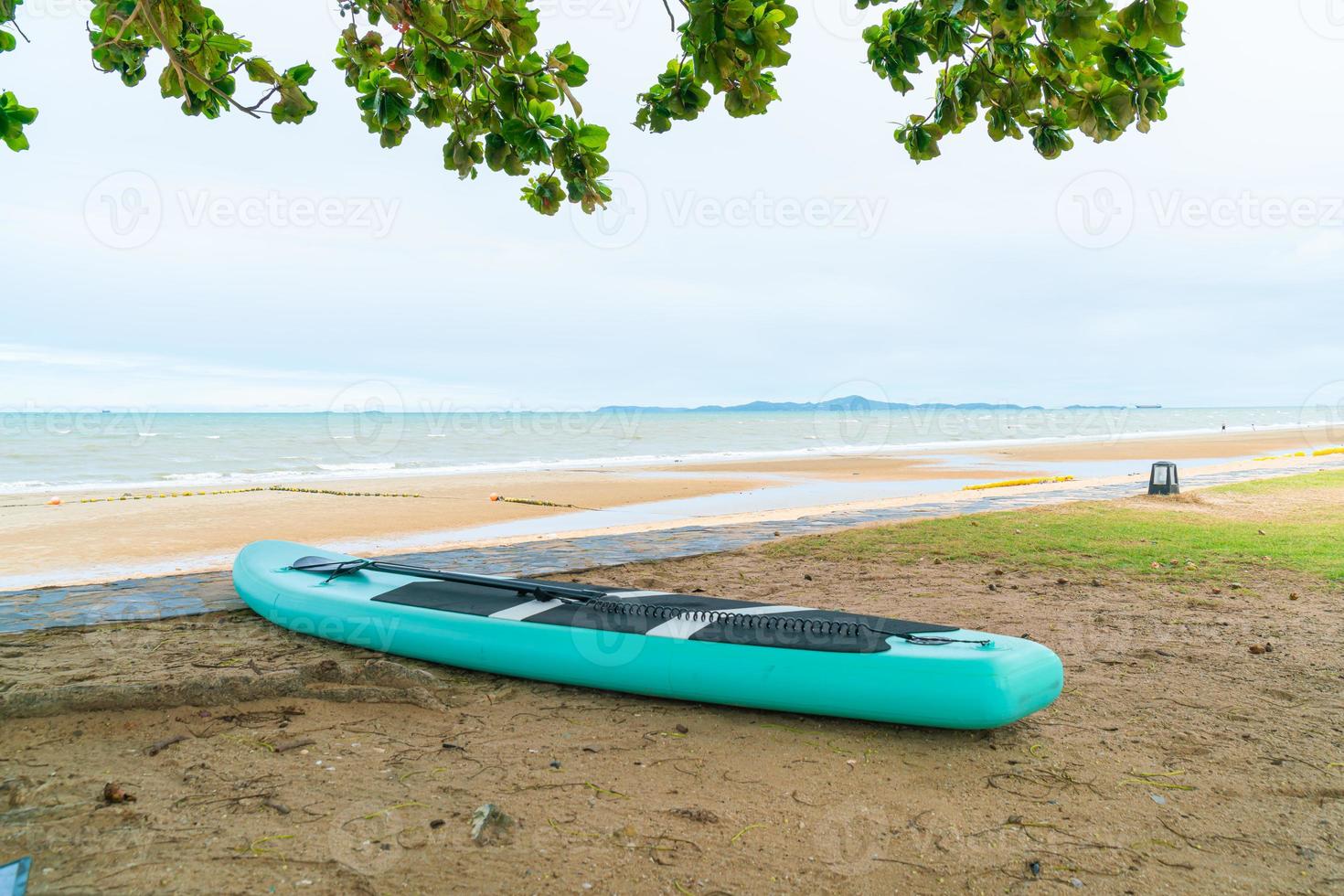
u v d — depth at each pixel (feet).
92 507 48.73
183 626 17.89
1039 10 8.94
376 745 11.46
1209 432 192.54
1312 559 24.93
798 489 63.05
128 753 11.02
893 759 11.07
